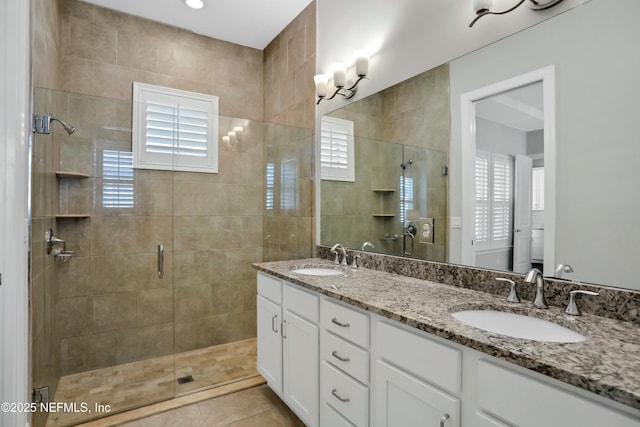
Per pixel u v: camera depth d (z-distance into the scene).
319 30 2.65
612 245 1.10
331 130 2.52
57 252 2.16
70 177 2.24
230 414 1.99
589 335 0.95
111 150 2.42
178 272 2.75
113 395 2.12
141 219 2.56
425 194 1.81
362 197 2.25
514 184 1.38
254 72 3.48
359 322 1.36
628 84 1.07
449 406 0.99
